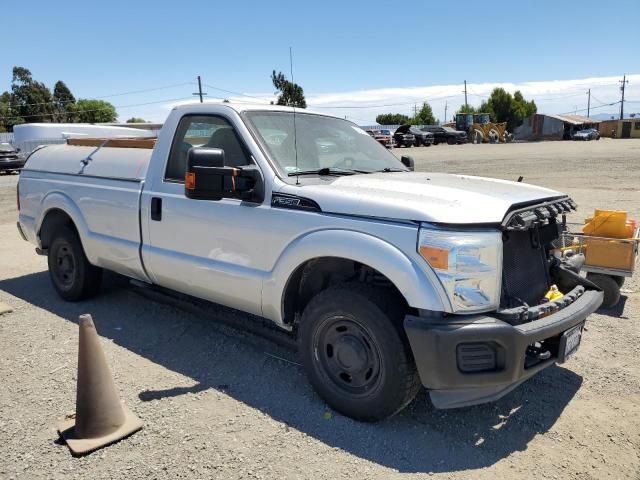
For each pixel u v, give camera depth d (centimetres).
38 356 425
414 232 294
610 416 339
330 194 331
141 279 471
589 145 4247
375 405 316
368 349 318
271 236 354
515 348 284
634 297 559
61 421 328
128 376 390
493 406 351
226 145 395
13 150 2431
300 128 419
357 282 327
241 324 454
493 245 292
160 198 429
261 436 316
